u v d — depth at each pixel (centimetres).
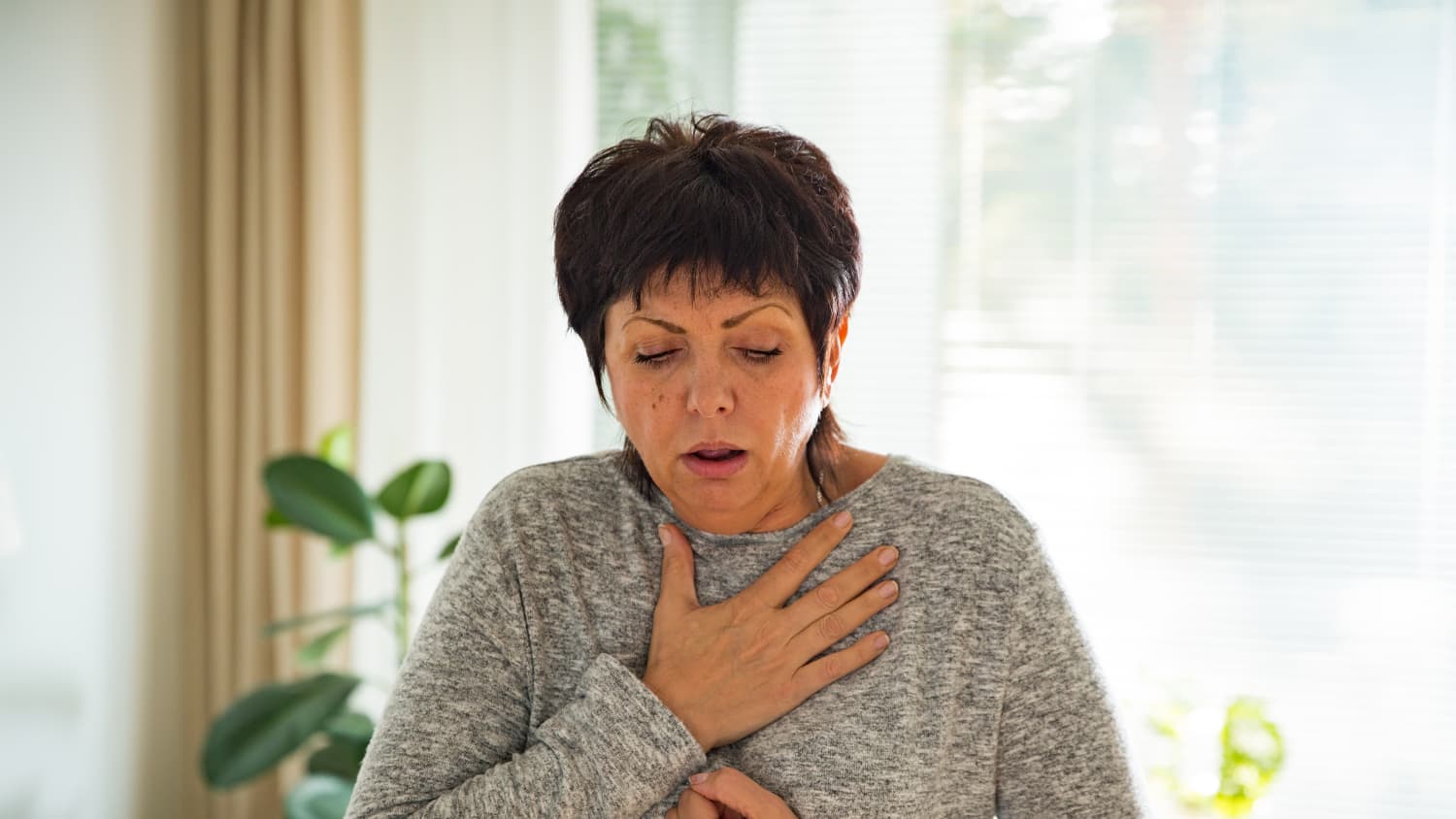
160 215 244
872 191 251
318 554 250
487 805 90
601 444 257
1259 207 237
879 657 95
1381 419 233
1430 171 230
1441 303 230
